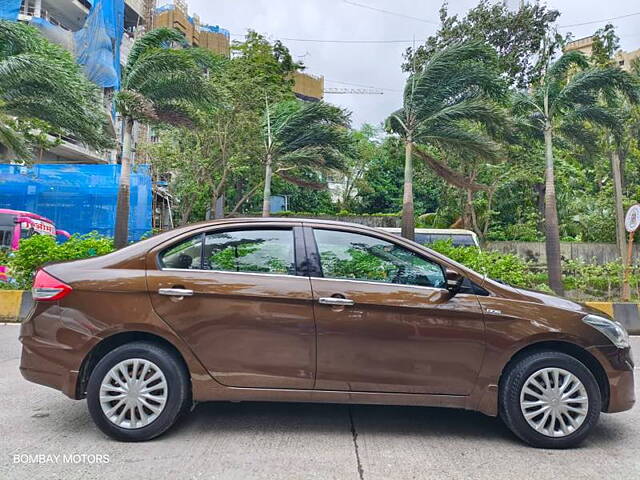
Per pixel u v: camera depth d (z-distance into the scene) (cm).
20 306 939
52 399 449
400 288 361
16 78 1209
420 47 2244
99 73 2638
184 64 1302
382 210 3459
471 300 358
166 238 375
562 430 348
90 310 351
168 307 352
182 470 303
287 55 2755
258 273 365
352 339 351
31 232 1521
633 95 1348
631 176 2431
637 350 771
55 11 3350
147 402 348
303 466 312
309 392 351
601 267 1211
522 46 2288
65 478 291
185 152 2145
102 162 3141
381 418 409
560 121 1439
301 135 1641
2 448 336
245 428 379
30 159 1551
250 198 2917
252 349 351
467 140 1359
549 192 1408
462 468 314
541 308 361
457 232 1691
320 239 379
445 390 352
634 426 402
